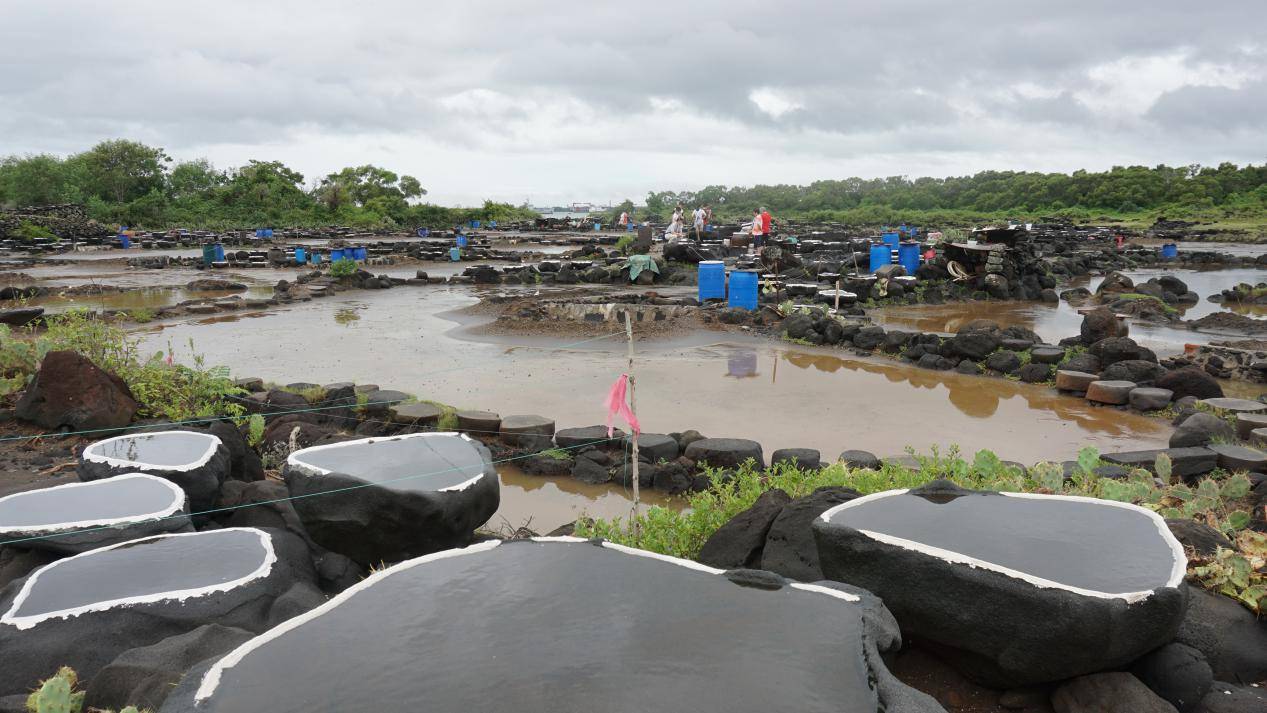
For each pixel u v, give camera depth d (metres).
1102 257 33.38
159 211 60.47
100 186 66.56
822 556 3.75
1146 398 10.40
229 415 8.77
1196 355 13.42
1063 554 3.42
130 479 5.19
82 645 3.58
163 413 8.71
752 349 14.62
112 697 3.08
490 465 5.13
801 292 20.33
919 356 13.68
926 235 48.31
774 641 2.77
